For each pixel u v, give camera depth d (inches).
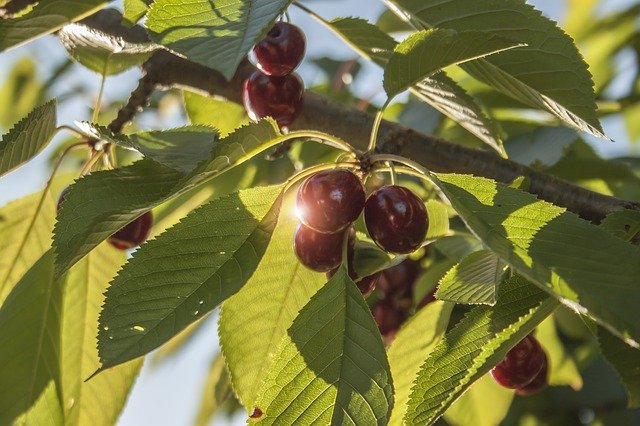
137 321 24.3
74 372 29.6
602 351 26.3
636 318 22.3
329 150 34.1
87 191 24.9
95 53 29.7
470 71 28.1
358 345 24.4
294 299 27.0
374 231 25.6
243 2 22.9
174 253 24.8
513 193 24.0
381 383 24.2
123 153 37.2
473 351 25.3
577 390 38.2
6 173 27.3
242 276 24.9
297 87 28.9
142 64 31.3
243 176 34.3
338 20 28.8
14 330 28.4
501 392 33.1
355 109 31.2
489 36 25.2
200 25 22.6
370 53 29.4
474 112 28.5
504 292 25.6
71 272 29.5
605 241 23.2
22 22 27.5
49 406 28.7
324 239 25.8
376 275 26.9
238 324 26.9
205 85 31.4
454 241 30.8
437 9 26.9
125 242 29.2
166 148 24.9
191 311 24.5
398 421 28.1
